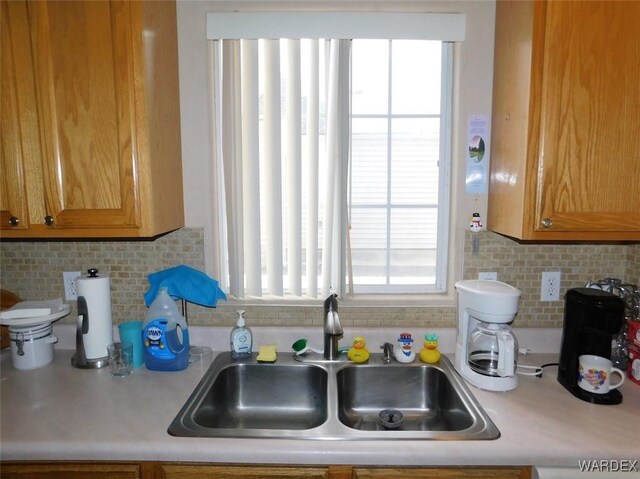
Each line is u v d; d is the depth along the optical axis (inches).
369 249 68.3
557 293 64.4
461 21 60.9
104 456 41.0
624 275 63.7
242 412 59.7
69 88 50.8
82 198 52.2
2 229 52.8
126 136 51.1
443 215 67.2
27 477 42.2
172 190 60.6
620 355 57.0
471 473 41.3
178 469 41.8
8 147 51.6
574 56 48.3
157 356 57.3
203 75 63.5
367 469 41.7
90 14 49.9
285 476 41.8
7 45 50.5
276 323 66.1
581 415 46.3
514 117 54.0
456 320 59.9
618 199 49.9
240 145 64.2
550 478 39.7
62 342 65.4
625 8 47.7
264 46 62.4
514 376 52.4
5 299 63.1
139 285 65.9
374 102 65.4
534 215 50.7
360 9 61.5
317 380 59.2
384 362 59.9
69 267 65.6
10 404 48.6
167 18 58.5
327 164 63.7
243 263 66.3
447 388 55.3
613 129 49.1
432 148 66.3
